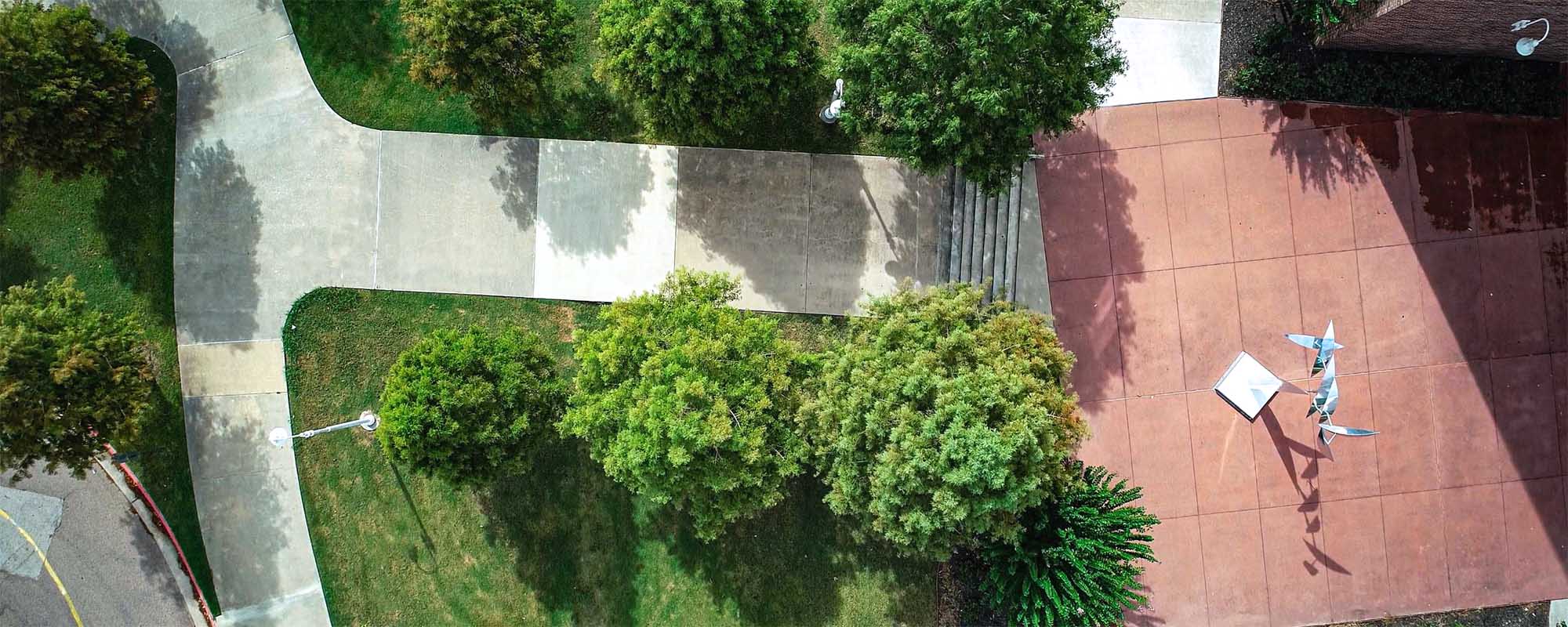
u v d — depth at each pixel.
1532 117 20.84
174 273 20.86
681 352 16.20
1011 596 18.19
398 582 20.94
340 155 20.98
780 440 17.19
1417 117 20.91
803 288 20.97
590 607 20.91
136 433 18.08
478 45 17.48
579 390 17.61
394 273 20.94
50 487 20.83
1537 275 20.91
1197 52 20.98
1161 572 20.92
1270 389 20.39
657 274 21.00
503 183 21.05
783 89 17.70
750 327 16.95
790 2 16.78
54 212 20.80
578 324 20.98
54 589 20.91
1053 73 15.83
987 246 20.42
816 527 20.86
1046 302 20.91
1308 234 20.94
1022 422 14.93
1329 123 20.98
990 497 14.90
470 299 20.98
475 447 17.62
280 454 20.84
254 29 21.06
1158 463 20.94
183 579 20.81
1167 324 20.94
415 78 18.38
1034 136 20.92
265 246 20.91
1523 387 20.92
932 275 21.00
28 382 16.53
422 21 17.34
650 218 21.02
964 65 15.52
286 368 20.81
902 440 15.18
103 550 20.84
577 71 21.08
